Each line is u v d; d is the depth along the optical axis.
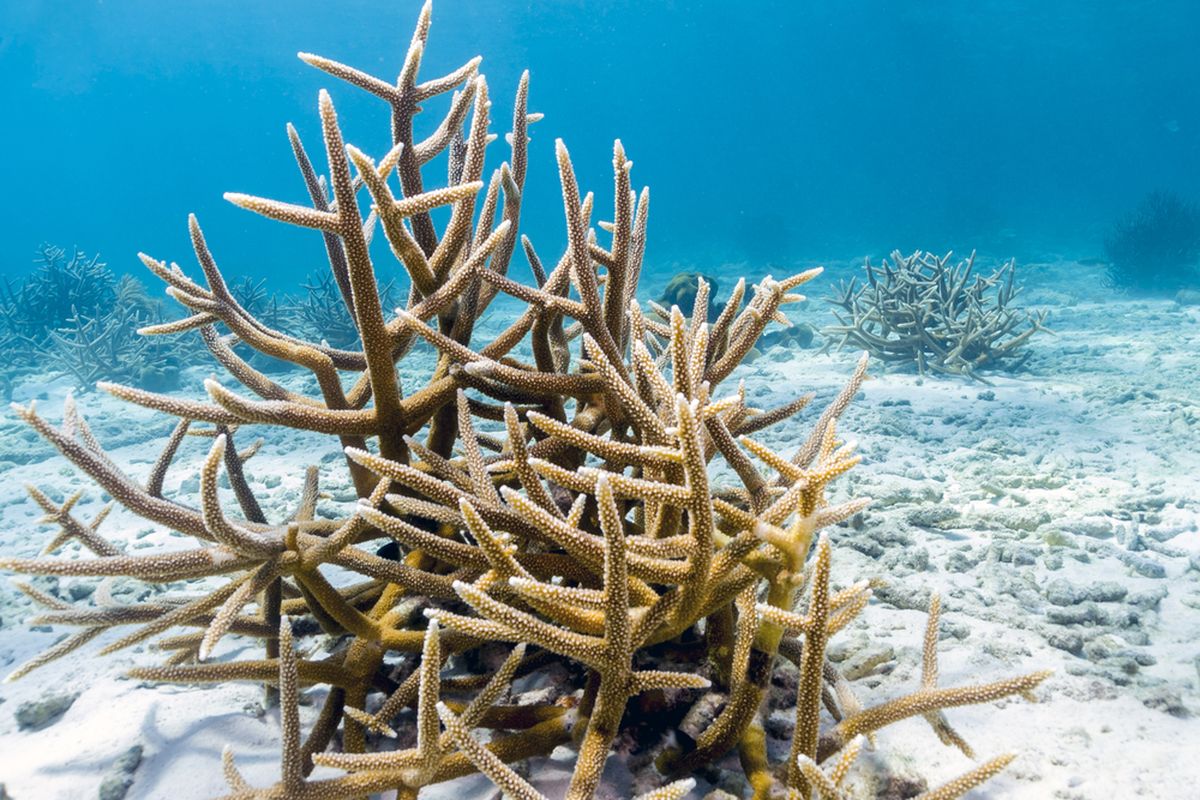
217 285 2.72
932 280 11.72
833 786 1.59
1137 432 7.34
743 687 2.07
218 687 3.05
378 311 2.31
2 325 16.56
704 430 2.16
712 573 1.83
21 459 8.71
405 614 2.56
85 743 2.74
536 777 2.38
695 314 2.71
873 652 3.13
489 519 2.16
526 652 2.78
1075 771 2.47
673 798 1.58
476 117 2.63
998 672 3.12
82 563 1.92
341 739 2.60
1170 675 3.08
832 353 12.70
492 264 2.98
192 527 2.25
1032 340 13.20
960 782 1.77
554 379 2.49
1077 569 4.21
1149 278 19.50
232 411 2.28
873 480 5.94
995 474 6.11
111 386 2.21
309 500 3.04
